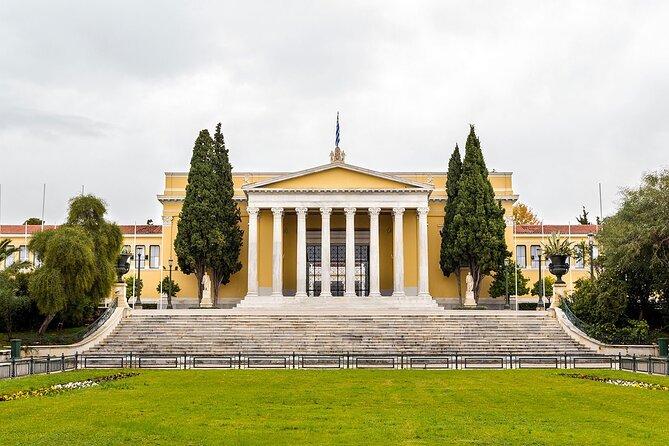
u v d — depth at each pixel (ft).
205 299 232.12
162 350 163.84
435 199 261.44
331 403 87.61
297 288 236.63
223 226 242.17
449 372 126.62
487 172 244.83
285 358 139.85
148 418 75.25
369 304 232.73
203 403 86.63
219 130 249.34
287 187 240.12
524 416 77.92
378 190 239.09
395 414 78.95
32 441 62.95
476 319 186.09
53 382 105.81
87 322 204.64
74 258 173.47
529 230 289.33
